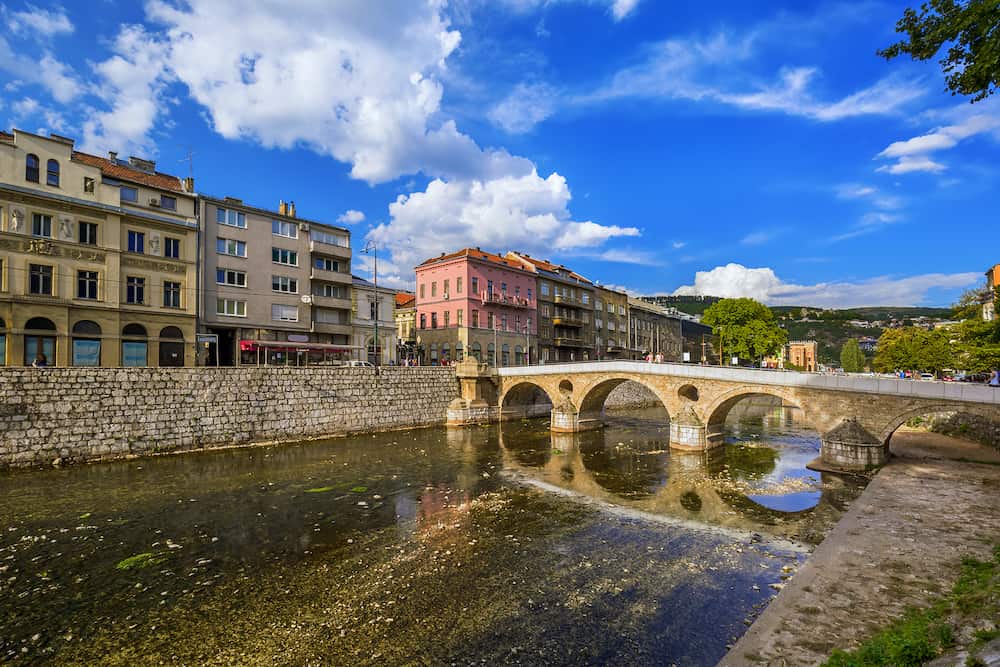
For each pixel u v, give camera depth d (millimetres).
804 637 9203
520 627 11336
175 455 29828
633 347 91625
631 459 31891
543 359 69312
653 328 100250
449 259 60750
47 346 31078
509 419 51000
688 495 23062
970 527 15938
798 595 11164
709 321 73375
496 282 62531
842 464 27656
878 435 27281
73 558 15336
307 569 14617
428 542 16828
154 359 36000
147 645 10734
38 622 11672
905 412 26422
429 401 46062
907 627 8906
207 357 39344
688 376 35938
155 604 12500
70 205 32219
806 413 29938
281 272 45250
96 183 33531
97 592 13156
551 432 43531
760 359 72812
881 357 67938
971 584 11008
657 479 26297
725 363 74375
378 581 13797
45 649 10609
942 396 25172
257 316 43094
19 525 18234
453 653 10328
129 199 35656
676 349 110250
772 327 69938
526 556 15617
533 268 69438
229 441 32469
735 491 23750
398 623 11555
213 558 15414
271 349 43688
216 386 32094
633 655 10211
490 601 12602
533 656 10203
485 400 49438
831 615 10133
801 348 144375
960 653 7066
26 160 30562
